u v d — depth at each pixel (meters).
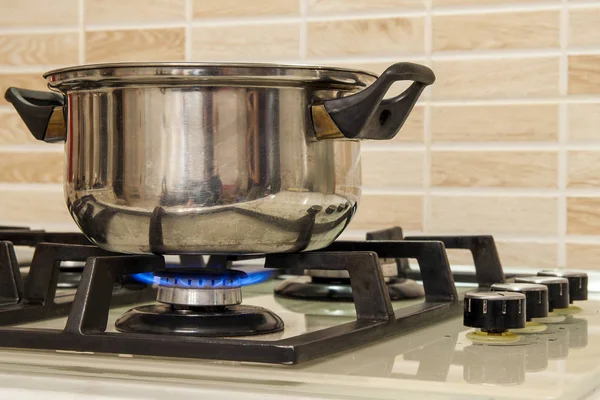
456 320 1.04
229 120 0.83
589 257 1.43
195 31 1.62
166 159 0.83
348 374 0.71
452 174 1.49
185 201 0.83
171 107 0.83
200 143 0.83
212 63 0.81
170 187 0.83
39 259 0.99
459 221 1.48
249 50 1.59
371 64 1.53
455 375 0.72
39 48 1.71
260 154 0.84
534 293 0.97
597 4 1.42
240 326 0.85
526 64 1.45
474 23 1.47
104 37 1.67
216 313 0.86
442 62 1.49
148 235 0.86
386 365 0.76
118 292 1.12
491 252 1.24
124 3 1.66
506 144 1.46
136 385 0.72
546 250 1.45
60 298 1.06
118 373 0.75
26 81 1.71
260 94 0.84
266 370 0.72
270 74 0.82
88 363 0.76
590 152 1.43
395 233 1.35
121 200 0.85
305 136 0.87
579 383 0.70
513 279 1.23
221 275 0.87
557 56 1.44
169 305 0.89
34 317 0.97
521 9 1.45
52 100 1.07
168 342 0.75
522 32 1.45
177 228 0.84
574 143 1.43
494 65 1.46
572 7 1.43
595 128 1.43
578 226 1.43
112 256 0.88
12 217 1.71
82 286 0.81
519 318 0.89
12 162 1.71
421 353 0.82
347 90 0.91
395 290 1.18
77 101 0.89
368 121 0.85
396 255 1.10
